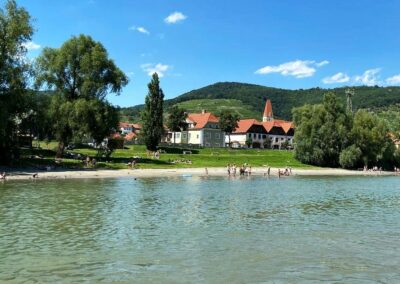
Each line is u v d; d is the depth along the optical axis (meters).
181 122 163.75
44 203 36.84
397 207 38.72
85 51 82.88
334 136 116.94
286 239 24.06
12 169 67.56
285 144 196.38
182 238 24.06
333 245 22.64
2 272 17.56
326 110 120.62
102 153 88.69
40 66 81.50
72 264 18.77
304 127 119.19
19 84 66.44
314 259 19.83
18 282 16.36
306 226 28.22
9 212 31.92
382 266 18.77
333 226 28.30
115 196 43.31
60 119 78.25
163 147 133.25
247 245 22.52
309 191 53.88
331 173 101.00
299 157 121.44
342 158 115.31
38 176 61.81
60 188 49.09
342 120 118.44
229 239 23.94
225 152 137.12
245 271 17.95
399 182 75.81
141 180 64.75
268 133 198.50
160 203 38.91
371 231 26.59
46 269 18.02
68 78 83.12
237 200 42.22
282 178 79.62
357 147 116.50
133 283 16.36
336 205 39.78
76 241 23.05
